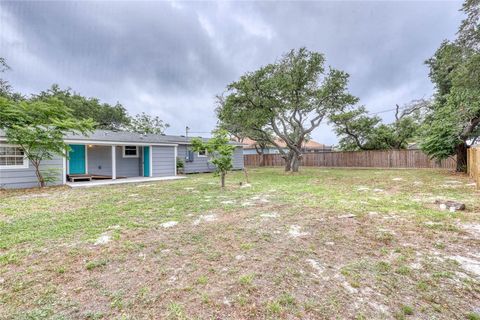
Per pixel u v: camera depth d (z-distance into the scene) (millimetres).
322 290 2127
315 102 14336
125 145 12211
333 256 2803
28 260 2711
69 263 2635
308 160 22812
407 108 21938
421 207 5059
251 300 1987
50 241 3277
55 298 2018
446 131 11352
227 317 1791
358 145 20812
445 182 8891
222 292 2098
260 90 13141
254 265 2584
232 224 4012
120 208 5180
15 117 7949
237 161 18188
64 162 9484
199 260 2703
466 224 3893
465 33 7781
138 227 3867
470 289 2121
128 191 7574
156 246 3096
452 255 2799
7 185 8305
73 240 3311
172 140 14672
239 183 9258
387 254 2842
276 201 5844
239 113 13734
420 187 7855
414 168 17016
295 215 4551
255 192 7223
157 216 4535
